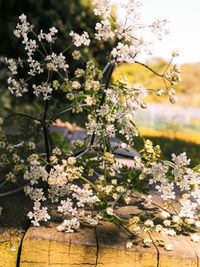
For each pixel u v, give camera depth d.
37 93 1.46
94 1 1.31
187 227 1.42
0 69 3.20
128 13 1.31
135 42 1.32
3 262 1.23
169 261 1.19
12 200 1.52
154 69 1.35
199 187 1.40
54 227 1.29
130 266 1.19
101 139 1.60
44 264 1.20
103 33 1.33
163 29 1.31
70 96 1.40
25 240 1.20
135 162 1.43
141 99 1.39
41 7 5.67
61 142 2.16
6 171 1.74
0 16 5.57
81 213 1.32
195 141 6.65
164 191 1.39
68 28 5.54
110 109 1.45
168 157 4.24
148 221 1.28
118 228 1.33
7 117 1.56
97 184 1.41
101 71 1.42
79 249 1.19
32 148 1.44
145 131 7.42
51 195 1.45
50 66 1.39
